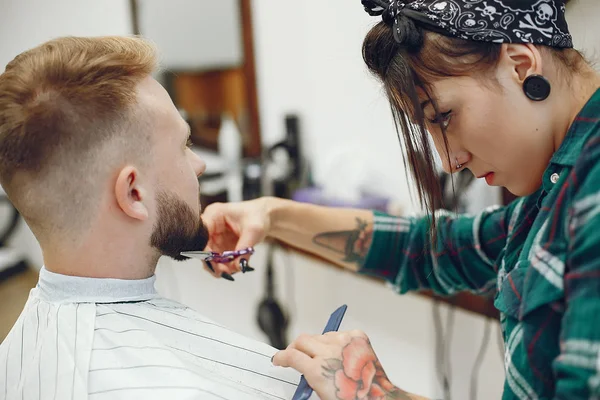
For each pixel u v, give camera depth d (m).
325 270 1.96
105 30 2.61
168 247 0.81
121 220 0.76
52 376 0.71
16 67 0.73
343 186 1.73
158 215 0.78
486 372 1.49
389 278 1.10
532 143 0.67
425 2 0.67
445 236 0.97
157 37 2.34
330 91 1.79
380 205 1.60
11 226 2.74
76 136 0.71
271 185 1.98
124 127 0.73
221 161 2.16
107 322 0.75
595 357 0.49
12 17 3.11
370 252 1.08
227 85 2.14
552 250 0.61
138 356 0.73
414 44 0.66
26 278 2.81
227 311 2.43
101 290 0.78
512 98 0.65
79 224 0.74
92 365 0.71
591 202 0.53
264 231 1.03
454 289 1.02
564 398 0.51
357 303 1.86
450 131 0.70
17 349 0.77
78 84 0.71
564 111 0.66
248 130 2.14
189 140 0.86
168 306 0.84
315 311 2.04
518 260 0.71
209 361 0.79
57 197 0.73
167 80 2.29
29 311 0.79
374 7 0.73
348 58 1.68
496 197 1.31
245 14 2.04
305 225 1.08
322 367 0.73
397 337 1.75
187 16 2.20
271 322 1.97
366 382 0.73
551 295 0.60
